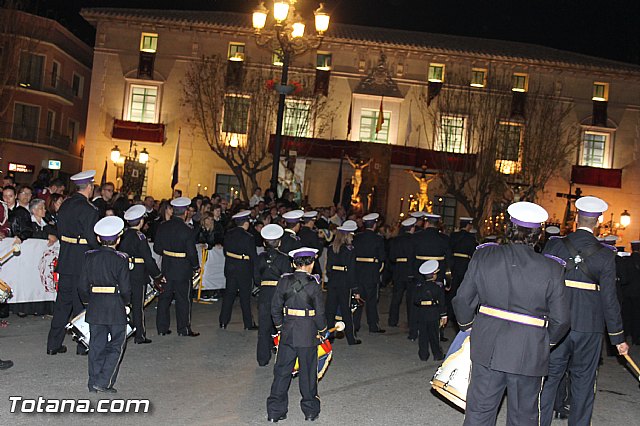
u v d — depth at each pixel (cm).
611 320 667
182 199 1142
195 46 3644
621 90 3862
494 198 3634
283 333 720
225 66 3566
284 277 727
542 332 526
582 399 690
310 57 3647
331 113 3675
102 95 3647
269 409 714
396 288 1436
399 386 906
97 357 770
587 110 3834
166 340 1093
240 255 1215
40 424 652
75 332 790
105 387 770
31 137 3862
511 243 548
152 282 1095
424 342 1080
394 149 3622
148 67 3634
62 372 842
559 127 3741
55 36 3919
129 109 3662
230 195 3631
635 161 3866
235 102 3575
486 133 3597
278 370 719
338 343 1192
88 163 3631
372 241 1316
